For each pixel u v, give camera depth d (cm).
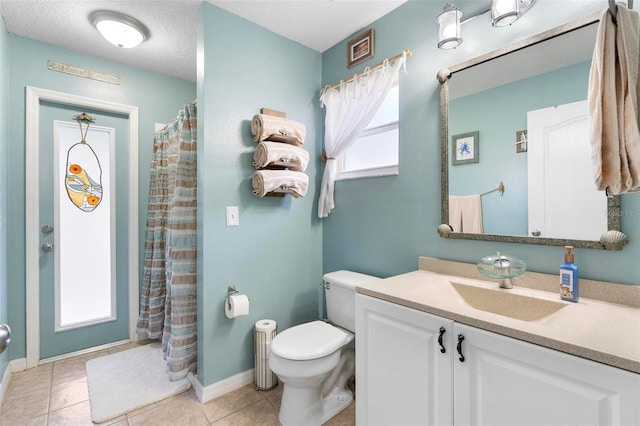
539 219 132
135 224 264
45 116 230
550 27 130
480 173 150
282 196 216
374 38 202
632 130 96
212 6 183
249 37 200
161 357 233
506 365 94
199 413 169
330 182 227
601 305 112
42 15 191
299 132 204
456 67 158
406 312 121
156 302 247
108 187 258
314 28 209
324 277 205
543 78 131
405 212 185
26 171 217
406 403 121
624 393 74
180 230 194
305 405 158
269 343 191
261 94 206
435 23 169
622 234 112
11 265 212
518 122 138
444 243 166
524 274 135
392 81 184
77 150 244
